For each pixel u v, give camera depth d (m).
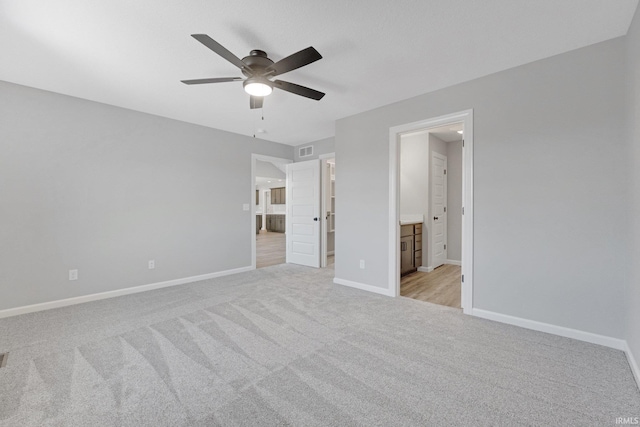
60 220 3.09
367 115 3.62
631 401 1.54
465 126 2.81
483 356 2.02
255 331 2.44
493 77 2.64
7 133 2.80
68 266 3.13
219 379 1.76
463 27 1.98
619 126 2.09
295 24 1.94
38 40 2.10
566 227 2.30
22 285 2.88
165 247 3.88
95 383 1.71
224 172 4.55
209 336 2.35
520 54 2.33
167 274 3.90
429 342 2.24
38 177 2.96
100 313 2.87
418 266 4.86
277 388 1.68
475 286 2.77
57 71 2.59
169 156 3.92
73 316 2.79
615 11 1.81
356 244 3.76
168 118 3.91
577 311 2.26
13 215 2.84
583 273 2.23
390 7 1.77
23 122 2.88
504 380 1.75
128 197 3.56
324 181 5.21
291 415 1.46
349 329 2.48
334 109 3.58
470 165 2.77
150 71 2.59
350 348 2.15
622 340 2.08
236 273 4.66
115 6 1.75
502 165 2.60
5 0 1.67
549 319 2.38
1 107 2.77
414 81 2.81
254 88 2.28
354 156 3.77
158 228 3.82
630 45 1.93
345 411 1.49
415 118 3.17
